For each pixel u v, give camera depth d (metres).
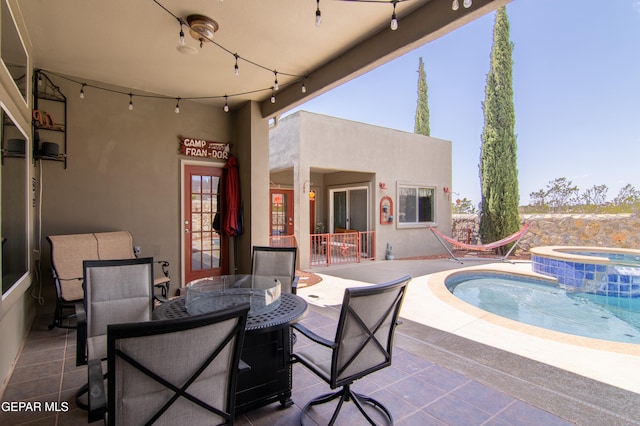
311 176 10.43
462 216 12.20
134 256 4.25
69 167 4.24
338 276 6.57
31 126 3.71
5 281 2.44
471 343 3.18
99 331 2.38
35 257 3.93
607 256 7.21
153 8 2.86
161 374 1.19
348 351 1.76
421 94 18.88
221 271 5.51
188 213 5.18
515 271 7.07
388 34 3.17
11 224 2.70
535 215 10.36
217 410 1.38
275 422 2.01
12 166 2.76
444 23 2.70
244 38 3.36
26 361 2.80
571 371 2.61
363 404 2.20
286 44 3.50
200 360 1.26
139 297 2.55
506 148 10.27
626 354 2.91
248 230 5.30
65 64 3.92
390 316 1.97
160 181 4.90
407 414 2.05
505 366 2.70
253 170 5.23
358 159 8.50
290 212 10.58
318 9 2.60
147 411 1.21
